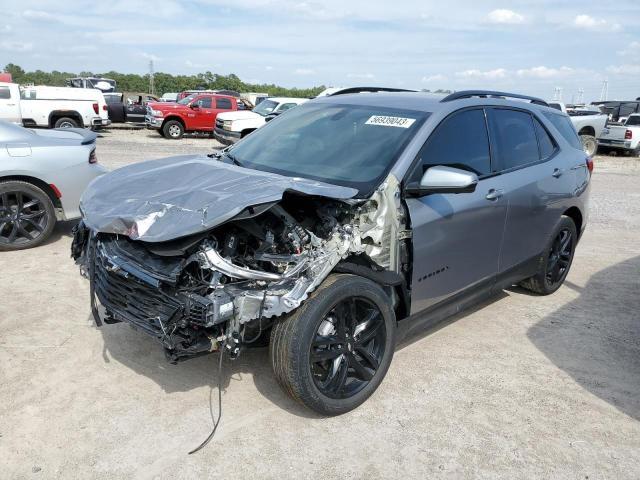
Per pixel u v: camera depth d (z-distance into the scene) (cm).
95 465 283
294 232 311
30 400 332
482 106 430
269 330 322
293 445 305
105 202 339
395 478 285
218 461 290
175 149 1691
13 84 1802
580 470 297
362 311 337
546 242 501
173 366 376
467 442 315
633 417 347
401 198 344
